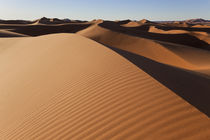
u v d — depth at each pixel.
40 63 9.35
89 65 6.90
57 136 3.84
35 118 4.78
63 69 7.42
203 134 3.01
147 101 4.07
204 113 3.52
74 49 9.77
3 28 73.12
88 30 54.81
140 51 29.47
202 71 12.84
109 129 3.56
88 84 5.46
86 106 4.49
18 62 11.54
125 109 3.98
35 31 74.50
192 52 27.38
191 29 94.75
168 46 29.70
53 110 4.82
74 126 3.96
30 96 6.16
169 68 7.61
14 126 4.83
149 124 3.42
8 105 6.16
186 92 4.89
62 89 5.72
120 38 38.91
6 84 8.16
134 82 4.94
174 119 3.43
